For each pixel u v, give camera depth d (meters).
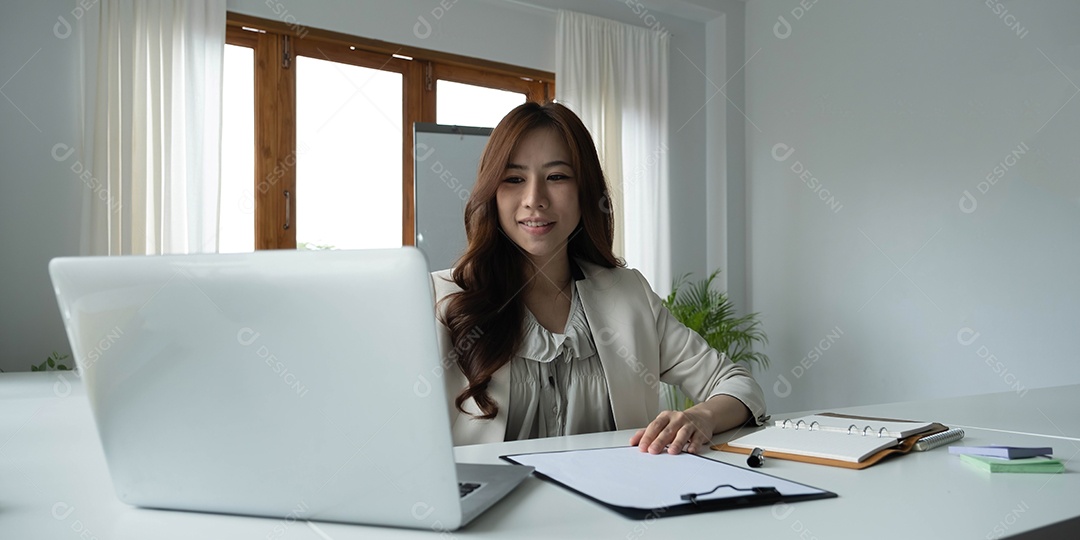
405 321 0.65
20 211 3.47
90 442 1.14
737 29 5.63
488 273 1.52
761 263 5.54
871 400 4.81
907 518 0.75
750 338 5.14
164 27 3.74
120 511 0.77
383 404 0.67
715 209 5.63
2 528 0.71
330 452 0.69
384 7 4.39
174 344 0.71
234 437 0.72
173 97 3.79
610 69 5.12
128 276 0.70
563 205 1.52
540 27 4.99
